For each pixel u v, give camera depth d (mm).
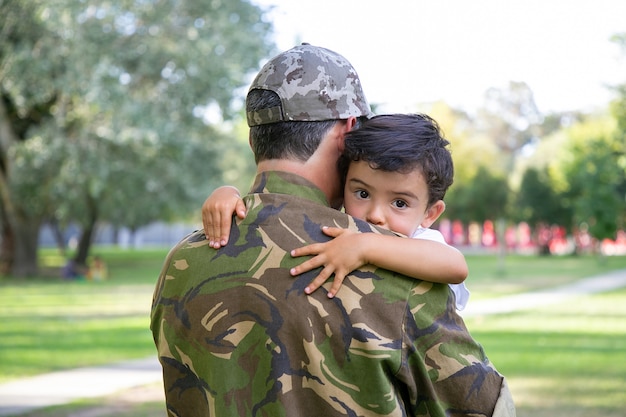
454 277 1863
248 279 1871
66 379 9727
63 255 49094
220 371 1867
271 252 1877
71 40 24828
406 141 1998
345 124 2020
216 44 25859
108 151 26781
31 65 24531
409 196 2025
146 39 25812
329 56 2014
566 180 54562
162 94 26234
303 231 1891
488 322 16156
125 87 25625
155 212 31203
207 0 26312
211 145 30656
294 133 1969
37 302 20766
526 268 39438
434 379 1849
